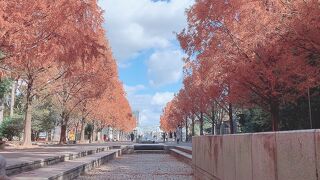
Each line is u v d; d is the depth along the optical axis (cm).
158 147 5503
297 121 2633
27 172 1470
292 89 1850
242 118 3712
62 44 1520
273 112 1906
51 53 1491
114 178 1884
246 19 1709
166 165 2827
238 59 1764
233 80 1877
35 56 1493
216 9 1861
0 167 711
